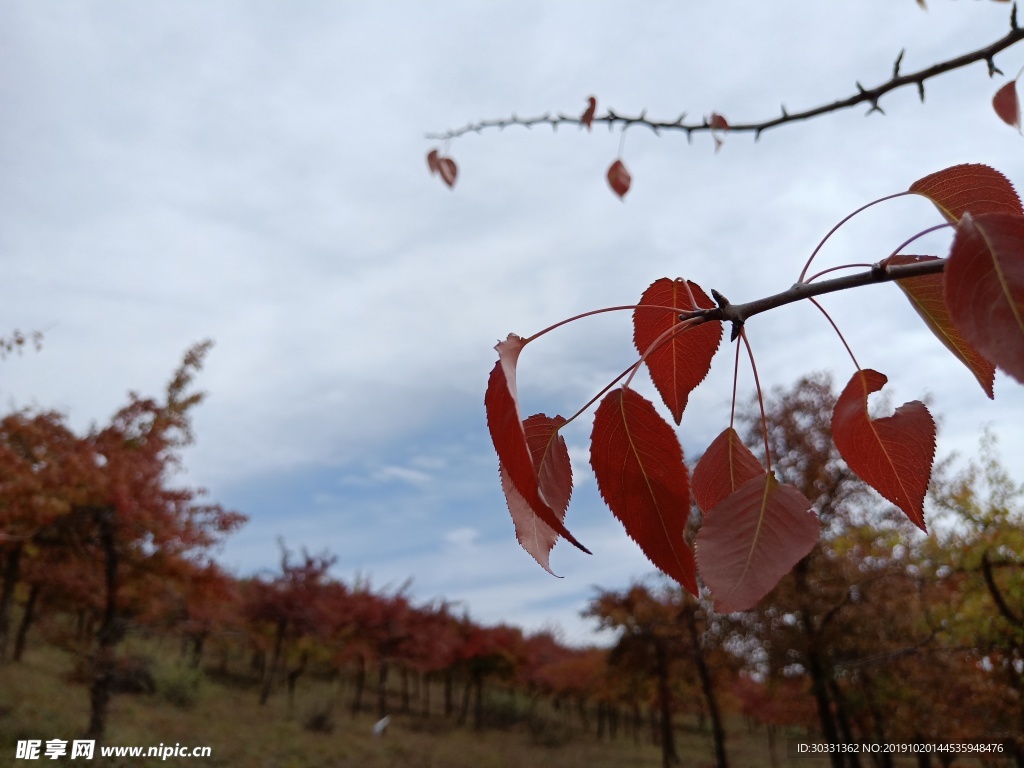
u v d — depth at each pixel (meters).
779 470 14.93
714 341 0.83
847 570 13.67
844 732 15.30
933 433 0.67
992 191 0.64
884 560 13.84
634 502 0.58
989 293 0.43
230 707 21.53
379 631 28.86
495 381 0.50
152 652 24.59
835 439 0.71
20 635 20.70
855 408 0.70
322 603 27.28
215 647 35.25
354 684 39.41
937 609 12.16
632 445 0.59
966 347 0.65
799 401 15.40
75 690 17.28
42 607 21.31
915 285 0.66
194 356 13.62
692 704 30.08
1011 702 11.27
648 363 0.85
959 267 0.44
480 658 31.58
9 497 10.24
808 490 14.53
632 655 21.94
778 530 0.54
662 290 0.83
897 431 0.68
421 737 24.27
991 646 11.30
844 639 12.85
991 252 0.44
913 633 12.97
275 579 26.80
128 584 13.42
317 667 39.22
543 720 31.58
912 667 12.85
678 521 0.57
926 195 0.67
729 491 0.66
